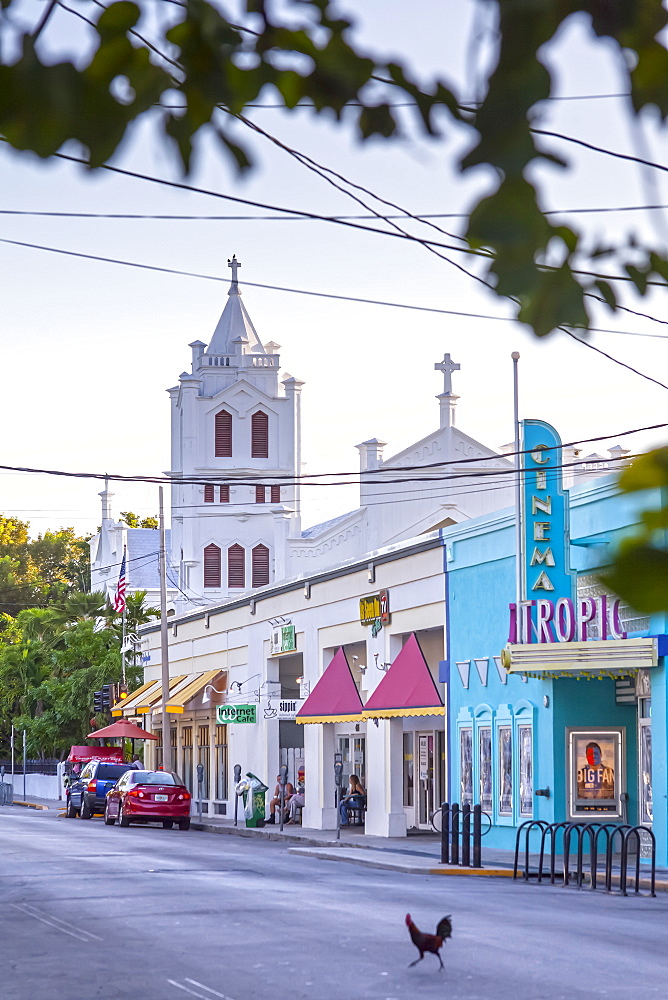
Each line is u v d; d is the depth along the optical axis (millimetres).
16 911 30938
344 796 72875
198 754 98125
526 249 3562
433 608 60406
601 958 23922
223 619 92750
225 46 3779
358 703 66188
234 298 154125
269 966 22875
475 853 44000
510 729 52969
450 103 3549
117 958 23828
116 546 160750
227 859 47719
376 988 20766
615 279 3771
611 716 49906
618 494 3684
